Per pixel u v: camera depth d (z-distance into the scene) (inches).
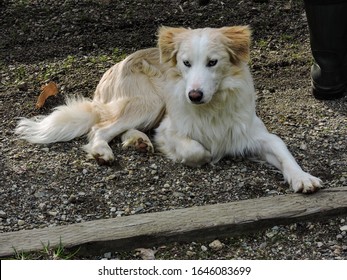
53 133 215.0
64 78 258.5
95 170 199.0
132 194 187.6
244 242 168.1
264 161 202.1
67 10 309.7
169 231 165.9
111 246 164.2
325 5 223.8
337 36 227.6
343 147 206.2
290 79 253.1
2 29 297.4
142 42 284.0
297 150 206.1
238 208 173.0
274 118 225.8
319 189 179.5
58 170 199.2
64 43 285.4
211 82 190.9
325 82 233.1
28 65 269.9
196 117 201.2
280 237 168.6
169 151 206.2
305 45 276.5
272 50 273.9
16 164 202.7
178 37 197.5
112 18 302.0
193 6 309.4
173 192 187.9
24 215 179.5
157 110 218.1
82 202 184.5
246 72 201.8
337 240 167.8
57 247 161.5
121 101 218.7
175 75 201.9
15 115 234.1
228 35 195.8
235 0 312.3
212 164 201.5
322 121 222.5
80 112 219.6
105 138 212.2
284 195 178.1
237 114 201.5
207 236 167.6
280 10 301.9
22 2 317.7
